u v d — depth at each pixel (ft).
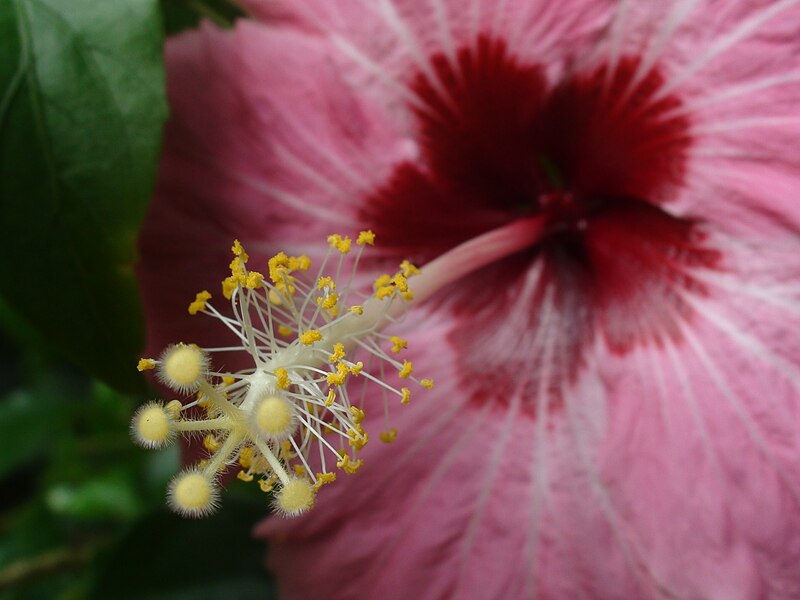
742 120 0.32
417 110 0.35
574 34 0.34
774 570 0.33
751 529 0.33
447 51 0.34
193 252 0.35
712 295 0.34
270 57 0.35
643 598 0.34
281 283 0.33
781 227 0.33
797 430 0.33
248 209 0.35
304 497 0.31
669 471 0.34
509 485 0.35
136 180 0.32
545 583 0.35
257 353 0.32
